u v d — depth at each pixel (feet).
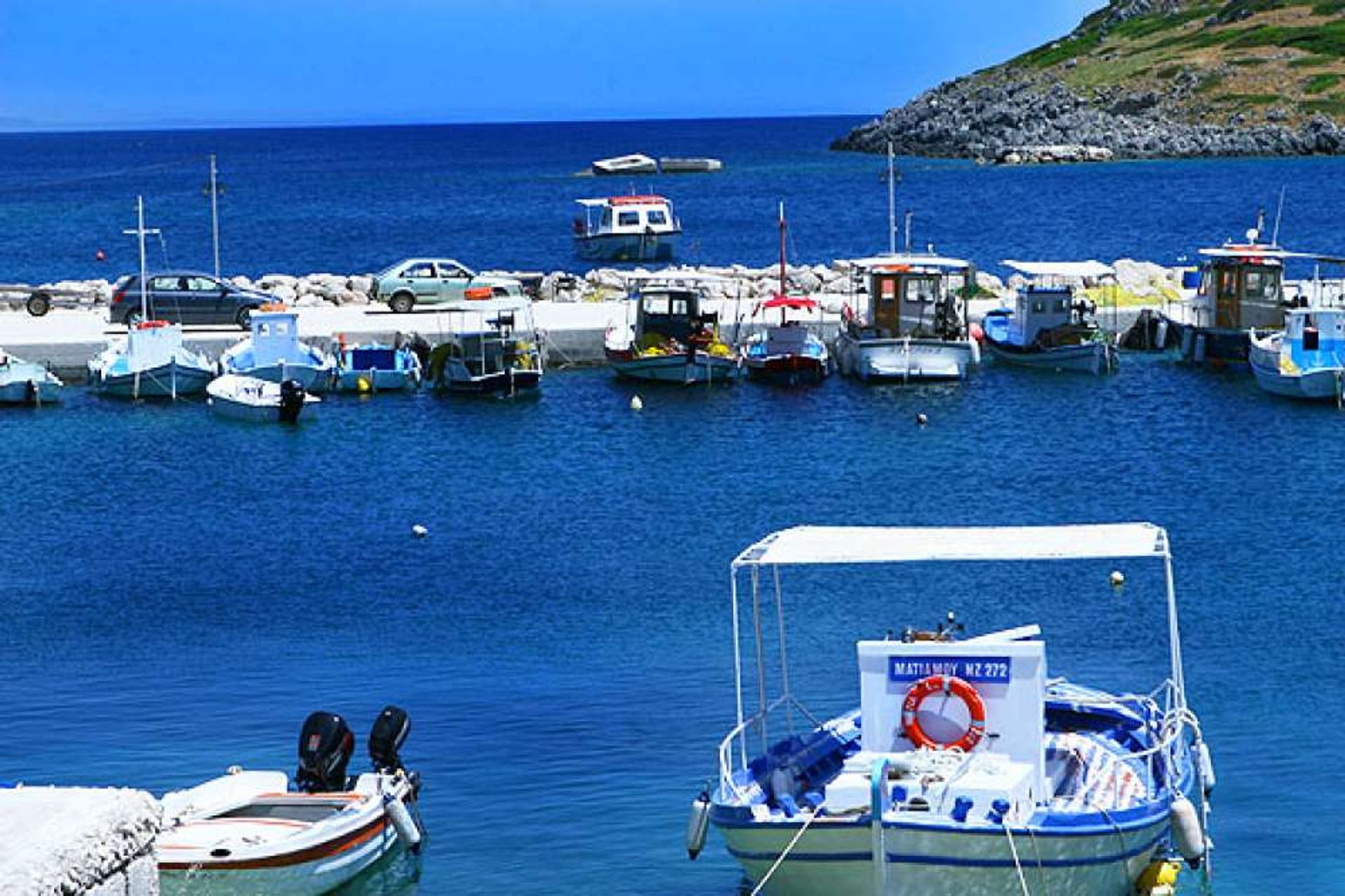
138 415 165.89
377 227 408.87
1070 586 101.40
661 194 500.74
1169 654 88.38
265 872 58.13
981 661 55.36
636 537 117.60
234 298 199.93
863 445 150.00
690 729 77.36
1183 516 121.19
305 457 146.72
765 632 93.04
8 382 169.99
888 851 51.67
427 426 159.94
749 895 61.11
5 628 96.37
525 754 74.49
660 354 179.01
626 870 63.05
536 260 324.19
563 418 163.43
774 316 202.59
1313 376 166.20
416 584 105.50
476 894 61.26
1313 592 99.71
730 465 142.20
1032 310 191.21
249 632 95.20
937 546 61.67
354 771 73.46
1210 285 191.62
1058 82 654.12
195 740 76.59
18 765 73.36
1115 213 391.86
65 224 433.07
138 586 105.70
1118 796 58.70
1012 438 152.56
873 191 483.92
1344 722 77.51
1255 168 513.86
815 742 61.57
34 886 17.12
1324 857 63.31
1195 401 168.86
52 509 128.36
